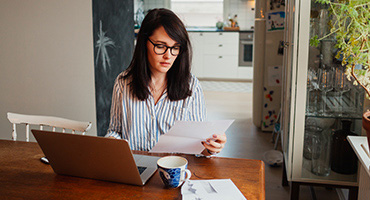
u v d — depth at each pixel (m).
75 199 1.05
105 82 3.06
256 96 4.14
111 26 3.12
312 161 2.17
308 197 2.49
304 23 2.02
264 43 3.99
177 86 1.53
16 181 1.17
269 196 2.52
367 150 1.49
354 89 2.04
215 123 1.26
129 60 3.56
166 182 1.09
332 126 2.10
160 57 1.39
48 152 1.17
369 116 1.36
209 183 1.12
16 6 2.78
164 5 8.10
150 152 1.43
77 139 1.09
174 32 1.36
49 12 2.78
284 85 2.63
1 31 2.84
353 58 1.54
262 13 3.96
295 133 2.15
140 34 1.43
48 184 1.15
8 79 2.91
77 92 2.88
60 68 2.86
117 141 1.03
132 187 1.12
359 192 1.61
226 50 7.46
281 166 3.08
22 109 2.93
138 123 1.57
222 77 7.63
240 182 1.16
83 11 2.74
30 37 2.83
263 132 4.08
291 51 2.16
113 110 1.63
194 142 1.28
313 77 2.07
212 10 8.02
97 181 1.17
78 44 2.80
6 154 1.41
